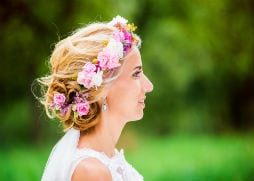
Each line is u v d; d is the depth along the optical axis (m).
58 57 2.63
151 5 15.59
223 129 25.09
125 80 2.61
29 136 22.48
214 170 11.64
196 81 24.48
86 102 2.56
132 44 2.64
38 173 10.80
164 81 24.34
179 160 14.16
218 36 14.13
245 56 14.00
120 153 2.74
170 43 19.47
